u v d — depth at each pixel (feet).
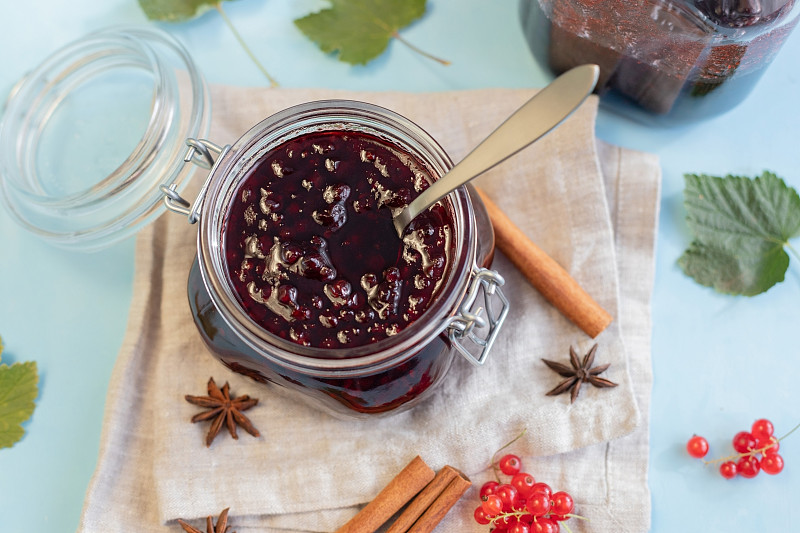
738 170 1.80
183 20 1.86
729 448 1.70
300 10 1.88
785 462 1.69
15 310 1.78
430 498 1.61
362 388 1.45
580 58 1.68
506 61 1.85
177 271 1.72
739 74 1.59
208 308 1.47
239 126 1.77
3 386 1.74
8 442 1.73
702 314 1.75
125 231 1.72
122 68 1.82
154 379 1.72
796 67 1.82
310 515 1.65
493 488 1.63
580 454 1.67
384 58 1.86
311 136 1.46
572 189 1.71
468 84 1.85
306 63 1.87
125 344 1.70
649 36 1.53
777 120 1.81
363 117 1.42
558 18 1.61
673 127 1.81
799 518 1.68
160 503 1.63
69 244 1.73
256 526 1.65
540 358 1.69
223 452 1.66
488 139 1.31
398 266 1.40
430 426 1.65
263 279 1.40
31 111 1.80
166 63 1.74
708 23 1.47
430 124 1.76
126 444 1.68
